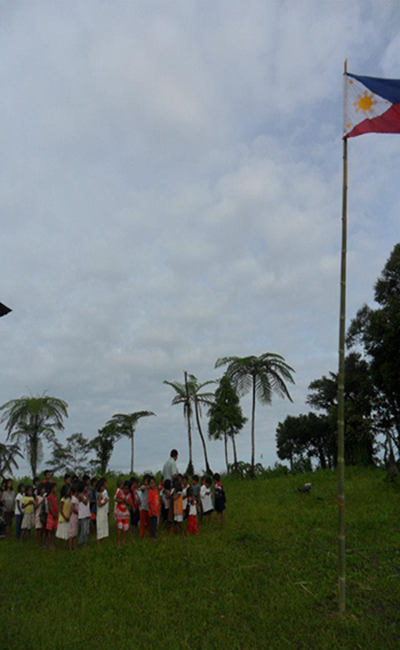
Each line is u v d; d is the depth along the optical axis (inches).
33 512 544.4
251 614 314.2
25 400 1035.3
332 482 778.2
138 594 350.0
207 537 493.4
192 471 1010.7
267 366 1046.4
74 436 1374.3
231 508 638.5
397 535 457.1
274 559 418.9
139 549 461.7
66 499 482.3
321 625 295.3
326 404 1307.8
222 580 373.7
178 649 268.5
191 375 1071.6
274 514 572.4
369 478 792.9
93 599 343.3
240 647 273.1
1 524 554.3
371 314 1020.5
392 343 965.8
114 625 302.5
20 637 281.6
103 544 488.1
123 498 490.6
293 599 331.3
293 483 805.2
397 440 1084.5
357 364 1184.8
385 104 345.7
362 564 394.6
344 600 311.3
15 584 379.9
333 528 494.0
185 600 340.8
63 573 401.1
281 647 269.1
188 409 1043.3
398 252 1097.4
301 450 1566.2
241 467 1053.2
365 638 275.7
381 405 1123.3
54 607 329.1
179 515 516.7
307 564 400.2
